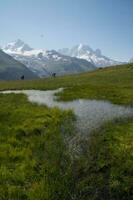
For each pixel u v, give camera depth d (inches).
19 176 499.5
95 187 491.5
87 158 594.2
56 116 924.0
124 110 1145.4
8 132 746.2
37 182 486.9
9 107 1130.7
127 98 1469.0
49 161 577.6
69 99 1464.1
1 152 598.9
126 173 517.3
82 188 486.0
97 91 1737.2
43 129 778.2
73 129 791.1
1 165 541.3
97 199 462.0
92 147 648.4
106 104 1300.4
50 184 488.4
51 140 697.0
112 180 497.7
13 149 622.5
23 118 908.0
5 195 448.8
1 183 480.1
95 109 1145.4
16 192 453.4
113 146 632.4
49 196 450.6
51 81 2925.7
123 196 467.2
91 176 522.9
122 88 1931.6
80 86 1989.4
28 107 1133.7
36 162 561.6
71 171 538.9
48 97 1598.2
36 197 441.7
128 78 2696.9
